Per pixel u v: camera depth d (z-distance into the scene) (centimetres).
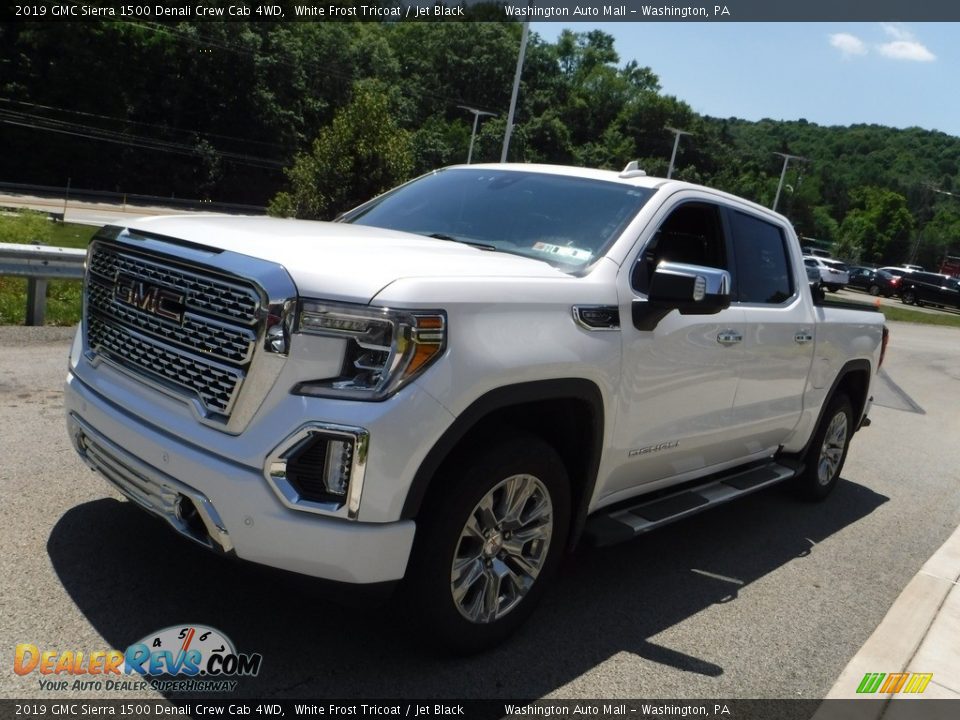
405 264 303
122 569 360
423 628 309
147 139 7294
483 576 324
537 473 330
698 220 448
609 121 10356
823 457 623
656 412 391
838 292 4556
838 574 495
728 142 11719
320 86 8294
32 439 502
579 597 409
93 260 357
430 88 9844
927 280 4541
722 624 404
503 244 395
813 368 541
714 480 498
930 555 556
